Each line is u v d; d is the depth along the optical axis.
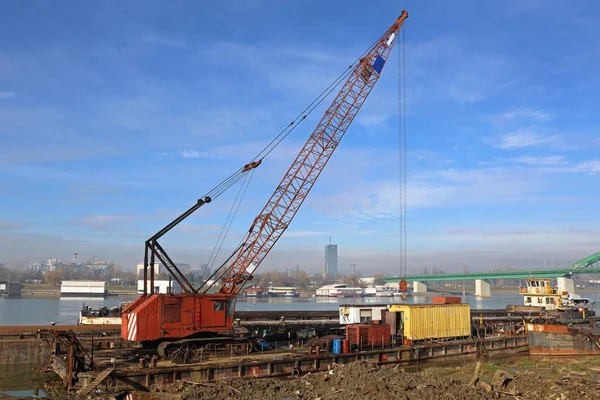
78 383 32.66
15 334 47.91
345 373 32.94
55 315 97.56
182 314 39.03
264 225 49.81
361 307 54.78
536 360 49.03
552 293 75.94
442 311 51.31
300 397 29.58
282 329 54.19
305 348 45.19
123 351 42.28
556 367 43.28
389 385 29.02
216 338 40.28
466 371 41.19
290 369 38.12
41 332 37.88
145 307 37.81
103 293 183.62
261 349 43.44
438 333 50.41
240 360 37.97
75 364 33.47
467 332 53.16
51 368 40.22
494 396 28.58
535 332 51.38
